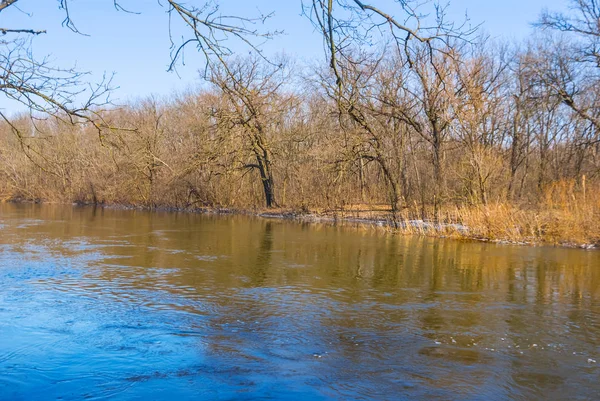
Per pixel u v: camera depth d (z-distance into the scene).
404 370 8.07
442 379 7.75
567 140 35.62
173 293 12.80
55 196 52.03
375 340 9.50
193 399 6.95
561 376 7.93
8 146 27.36
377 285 14.04
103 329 9.83
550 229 22.73
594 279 15.00
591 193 22.83
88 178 49.34
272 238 23.98
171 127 42.72
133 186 46.06
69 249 19.45
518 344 9.35
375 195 39.09
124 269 15.68
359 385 7.50
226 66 6.12
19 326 9.88
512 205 26.23
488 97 31.20
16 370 7.78
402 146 34.84
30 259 17.05
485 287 13.93
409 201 32.69
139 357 8.43
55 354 8.48
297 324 10.42
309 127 39.56
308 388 7.37
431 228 25.70
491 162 26.41
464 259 18.27
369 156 31.81
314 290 13.36
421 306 11.91
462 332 10.02
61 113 7.30
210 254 18.84
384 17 5.54
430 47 5.73
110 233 25.11
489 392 7.34
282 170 41.91
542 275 15.55
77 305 11.49
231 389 7.29
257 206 42.75
